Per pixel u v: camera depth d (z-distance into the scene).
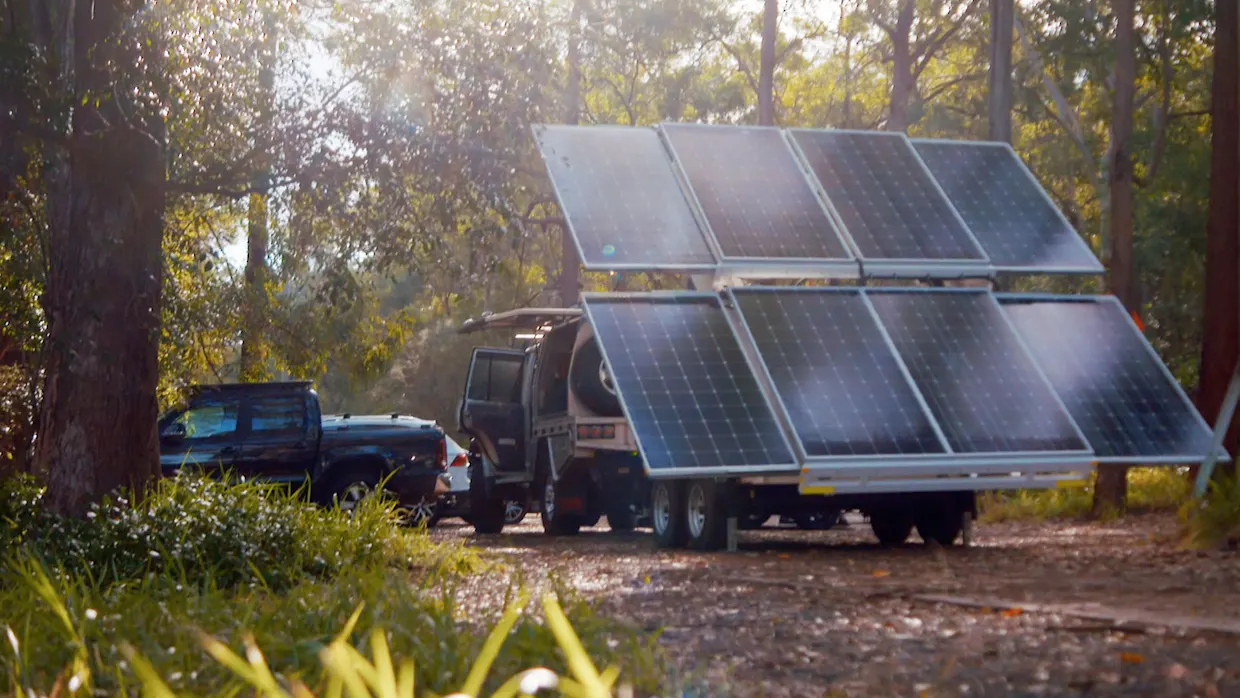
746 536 20.95
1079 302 18.48
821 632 8.39
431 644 6.12
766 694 6.11
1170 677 6.32
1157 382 17.31
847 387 15.73
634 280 51.25
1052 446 15.62
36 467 15.84
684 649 7.69
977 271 18.03
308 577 11.51
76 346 13.86
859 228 17.97
